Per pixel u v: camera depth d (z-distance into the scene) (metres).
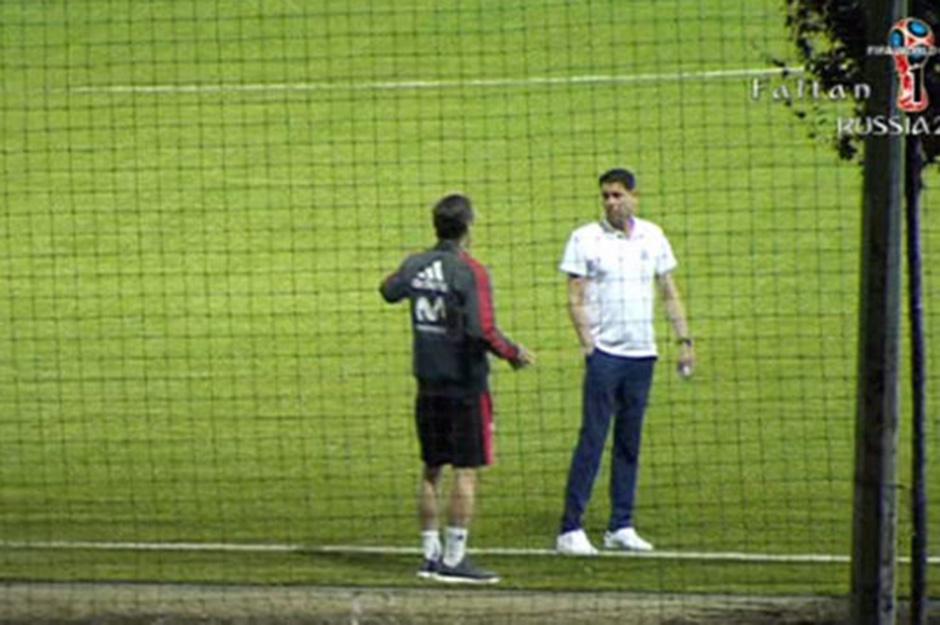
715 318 70.50
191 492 53.91
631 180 48.12
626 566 47.34
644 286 48.09
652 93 96.44
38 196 87.31
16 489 54.25
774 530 50.22
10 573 46.47
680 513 51.75
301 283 76.19
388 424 60.28
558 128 93.88
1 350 68.62
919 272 40.28
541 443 58.38
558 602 43.44
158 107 97.94
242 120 96.38
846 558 47.44
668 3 103.25
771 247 78.25
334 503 52.84
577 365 65.94
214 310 73.06
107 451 57.91
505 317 71.31
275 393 63.69
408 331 70.25
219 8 104.44
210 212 85.12
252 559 47.84
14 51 103.19
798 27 41.81
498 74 99.75
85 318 72.31
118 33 104.31
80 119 96.62
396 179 88.69
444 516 51.56
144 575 46.44
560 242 80.50
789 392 62.50
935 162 41.75
